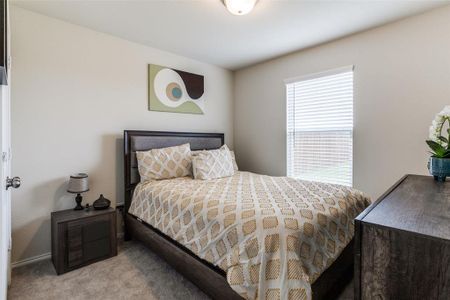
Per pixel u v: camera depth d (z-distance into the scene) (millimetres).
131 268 2074
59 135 2346
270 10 2160
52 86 2297
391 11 2189
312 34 2652
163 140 2990
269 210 1477
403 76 2354
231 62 3596
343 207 1710
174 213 1915
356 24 2428
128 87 2826
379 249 774
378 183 2545
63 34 2355
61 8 2131
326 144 2957
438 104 2174
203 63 3605
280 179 2670
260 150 3682
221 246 1456
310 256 1293
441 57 2145
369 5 2090
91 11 2182
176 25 2445
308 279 1163
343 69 2730
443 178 1522
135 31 2588
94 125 2574
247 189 2131
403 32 2336
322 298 1374
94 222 2164
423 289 697
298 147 3246
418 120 2285
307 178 3156
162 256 2045
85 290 1769
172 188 2230
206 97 3650
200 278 1622
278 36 2697
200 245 1608
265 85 3582
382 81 2482
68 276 1953
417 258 706
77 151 2461
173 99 3240
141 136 2801
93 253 2156
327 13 2215
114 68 2709
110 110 2689
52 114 2303
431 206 997
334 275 1519
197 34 2652
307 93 3129
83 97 2492
